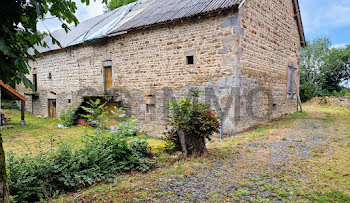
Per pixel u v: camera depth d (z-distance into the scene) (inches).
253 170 144.6
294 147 193.0
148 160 184.4
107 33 378.6
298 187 117.3
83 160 149.3
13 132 378.9
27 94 581.9
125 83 374.6
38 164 140.2
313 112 450.0
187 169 152.9
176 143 198.5
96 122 183.0
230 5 255.4
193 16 280.7
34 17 84.9
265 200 105.5
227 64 267.4
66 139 319.6
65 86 496.7
